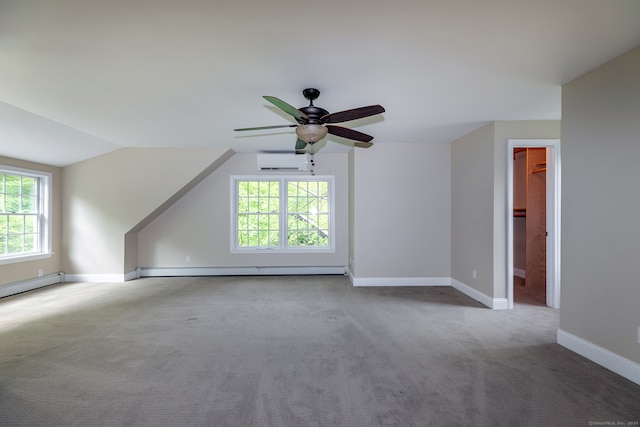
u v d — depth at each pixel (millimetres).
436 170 5105
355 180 5117
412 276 5133
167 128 4113
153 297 4484
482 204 4152
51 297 4473
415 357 2641
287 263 5977
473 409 1946
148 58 2270
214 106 3256
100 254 5422
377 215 5125
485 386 2197
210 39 2027
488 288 4035
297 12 1759
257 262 5957
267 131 4262
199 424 1824
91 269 5426
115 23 1845
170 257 5883
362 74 2535
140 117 3625
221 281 5469
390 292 4730
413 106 3311
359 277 5117
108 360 2586
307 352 2738
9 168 4559
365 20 1837
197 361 2572
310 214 6062
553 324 3408
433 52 2205
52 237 5246
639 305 2188
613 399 2035
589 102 2527
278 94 2926
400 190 5117
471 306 4043
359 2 1680
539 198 4945
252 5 1698
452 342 2945
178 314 3750
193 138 4699
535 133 3855
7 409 1942
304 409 1959
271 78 2596
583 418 1857
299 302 4238
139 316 3678
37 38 1996
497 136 3863
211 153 5363
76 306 4062
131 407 1973
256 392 2137
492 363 2529
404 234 5117
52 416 1882
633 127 2205
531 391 2131
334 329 3273
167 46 2109
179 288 4996
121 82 2670
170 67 2406
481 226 4188
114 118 3662
